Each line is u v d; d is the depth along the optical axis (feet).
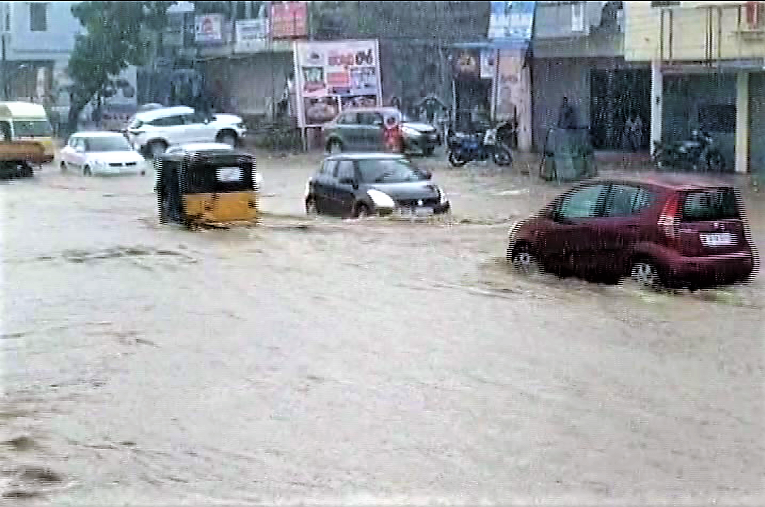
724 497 24.29
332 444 27.78
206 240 63.57
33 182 108.68
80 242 63.21
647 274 46.75
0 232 67.82
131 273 52.95
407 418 29.94
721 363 35.73
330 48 147.43
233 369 35.09
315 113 148.25
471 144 119.44
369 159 74.90
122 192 97.50
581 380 33.73
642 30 111.34
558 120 127.65
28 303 45.78
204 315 43.39
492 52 143.84
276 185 104.53
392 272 52.65
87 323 41.96
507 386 33.09
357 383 33.40
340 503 23.81
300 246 60.75
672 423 29.53
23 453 27.20
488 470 26.00
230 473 25.75
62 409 30.83
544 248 51.08
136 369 35.17
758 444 27.86
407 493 24.44
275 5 155.74
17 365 35.70
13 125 119.65
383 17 153.07
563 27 127.44
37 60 189.16
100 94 181.47
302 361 36.06
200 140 145.28
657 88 115.24
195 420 29.76
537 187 96.89
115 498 24.13
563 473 25.82
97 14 176.14
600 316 42.86
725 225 46.93
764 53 98.27
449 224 69.92
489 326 41.24
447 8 150.82
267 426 29.25
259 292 48.01
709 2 103.04
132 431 28.86
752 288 47.16
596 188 50.08
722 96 108.99
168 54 180.24
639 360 36.11
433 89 158.10
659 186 47.65
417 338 39.32
